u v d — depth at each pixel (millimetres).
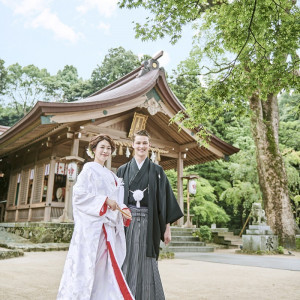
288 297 3600
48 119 9609
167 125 13219
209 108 6812
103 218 2232
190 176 13422
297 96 24734
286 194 12852
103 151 2473
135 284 2430
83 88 34438
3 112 38625
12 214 14453
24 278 4191
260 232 11086
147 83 11742
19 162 15062
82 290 2014
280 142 21438
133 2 6070
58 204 11883
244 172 18328
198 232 12797
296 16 5664
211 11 6676
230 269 6191
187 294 3625
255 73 6129
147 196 2680
